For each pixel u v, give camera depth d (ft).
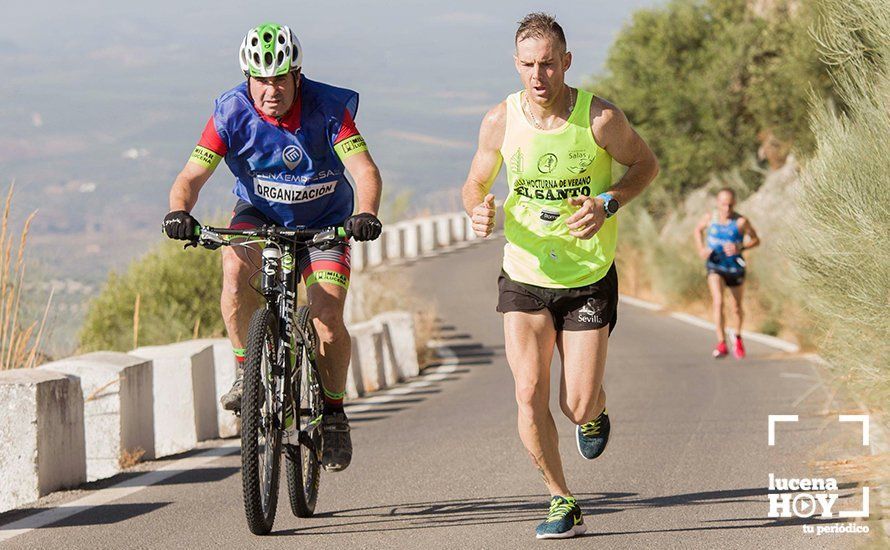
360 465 35.83
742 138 118.52
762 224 91.97
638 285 114.52
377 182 26.78
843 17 30.53
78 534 26.30
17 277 41.88
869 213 27.55
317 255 27.86
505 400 52.70
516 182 24.80
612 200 24.11
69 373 35.47
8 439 30.73
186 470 35.14
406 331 67.21
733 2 126.72
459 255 174.09
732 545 24.11
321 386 28.35
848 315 29.01
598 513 27.68
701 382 56.03
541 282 24.88
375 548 24.58
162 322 67.67
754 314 84.48
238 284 27.43
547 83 23.71
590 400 25.30
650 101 125.08
